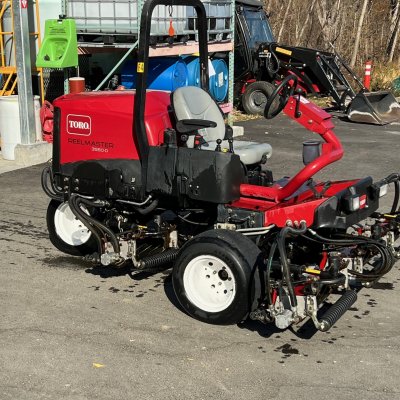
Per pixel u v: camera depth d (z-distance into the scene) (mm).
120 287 5633
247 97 16391
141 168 5379
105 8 10773
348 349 4543
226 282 4824
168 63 11836
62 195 5934
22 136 10375
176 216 5859
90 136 5625
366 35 28156
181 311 5141
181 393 3965
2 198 8477
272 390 4004
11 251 6535
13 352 4453
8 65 11852
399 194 5812
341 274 4551
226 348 4543
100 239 5422
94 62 13297
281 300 4391
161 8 10773
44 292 5516
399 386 4059
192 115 5449
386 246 5016
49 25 10742
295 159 11000
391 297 5473
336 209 4828
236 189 5125
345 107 16172
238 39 16438
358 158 11055
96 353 4449
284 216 4969
